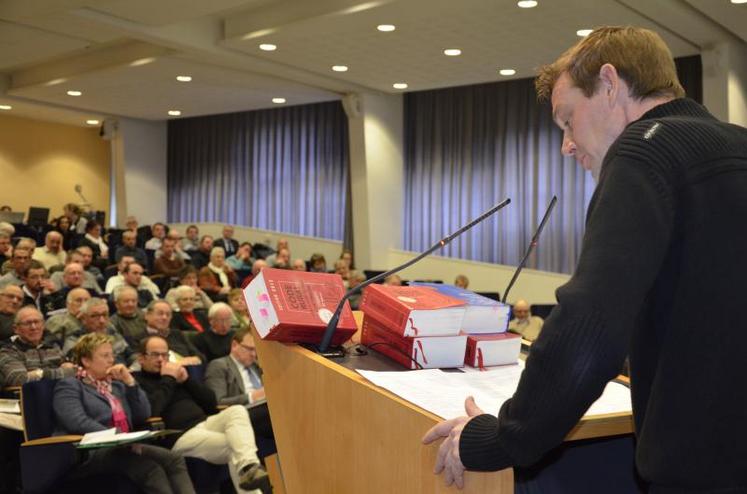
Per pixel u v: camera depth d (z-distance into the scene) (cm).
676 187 90
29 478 341
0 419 382
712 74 723
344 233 1105
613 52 103
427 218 1028
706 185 89
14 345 473
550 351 86
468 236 1000
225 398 456
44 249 880
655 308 92
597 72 103
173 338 557
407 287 150
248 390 471
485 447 94
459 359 136
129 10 666
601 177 97
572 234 931
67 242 1065
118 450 367
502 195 975
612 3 603
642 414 95
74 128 1427
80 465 360
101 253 995
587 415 107
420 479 107
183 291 652
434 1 603
